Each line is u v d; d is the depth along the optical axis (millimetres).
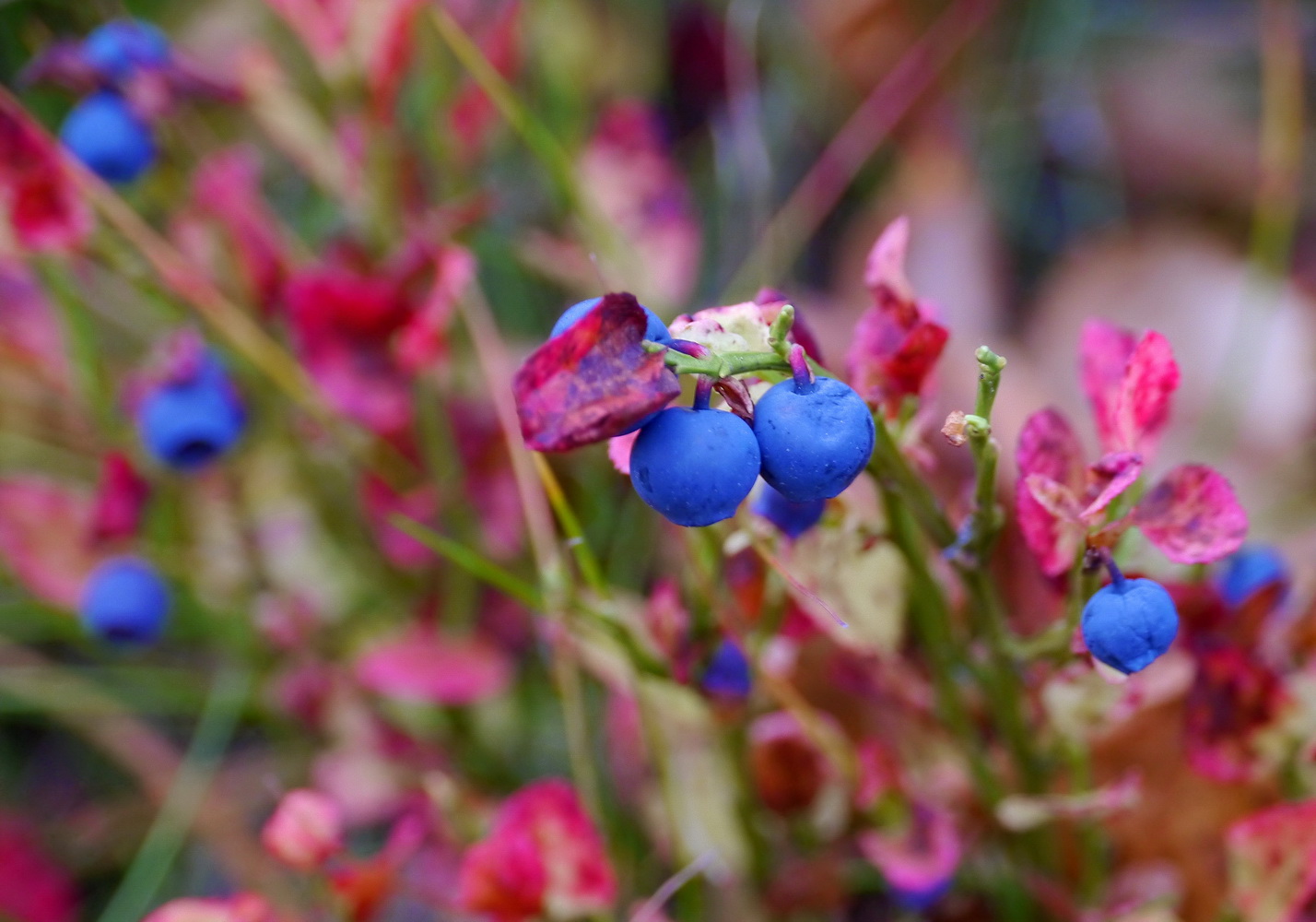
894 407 229
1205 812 265
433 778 269
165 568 297
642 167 307
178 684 315
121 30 281
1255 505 323
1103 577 227
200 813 300
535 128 293
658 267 305
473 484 296
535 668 302
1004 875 264
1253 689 244
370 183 296
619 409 199
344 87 289
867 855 255
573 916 251
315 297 275
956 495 297
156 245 277
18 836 295
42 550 296
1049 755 246
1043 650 235
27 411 316
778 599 249
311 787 295
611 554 301
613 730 278
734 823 270
